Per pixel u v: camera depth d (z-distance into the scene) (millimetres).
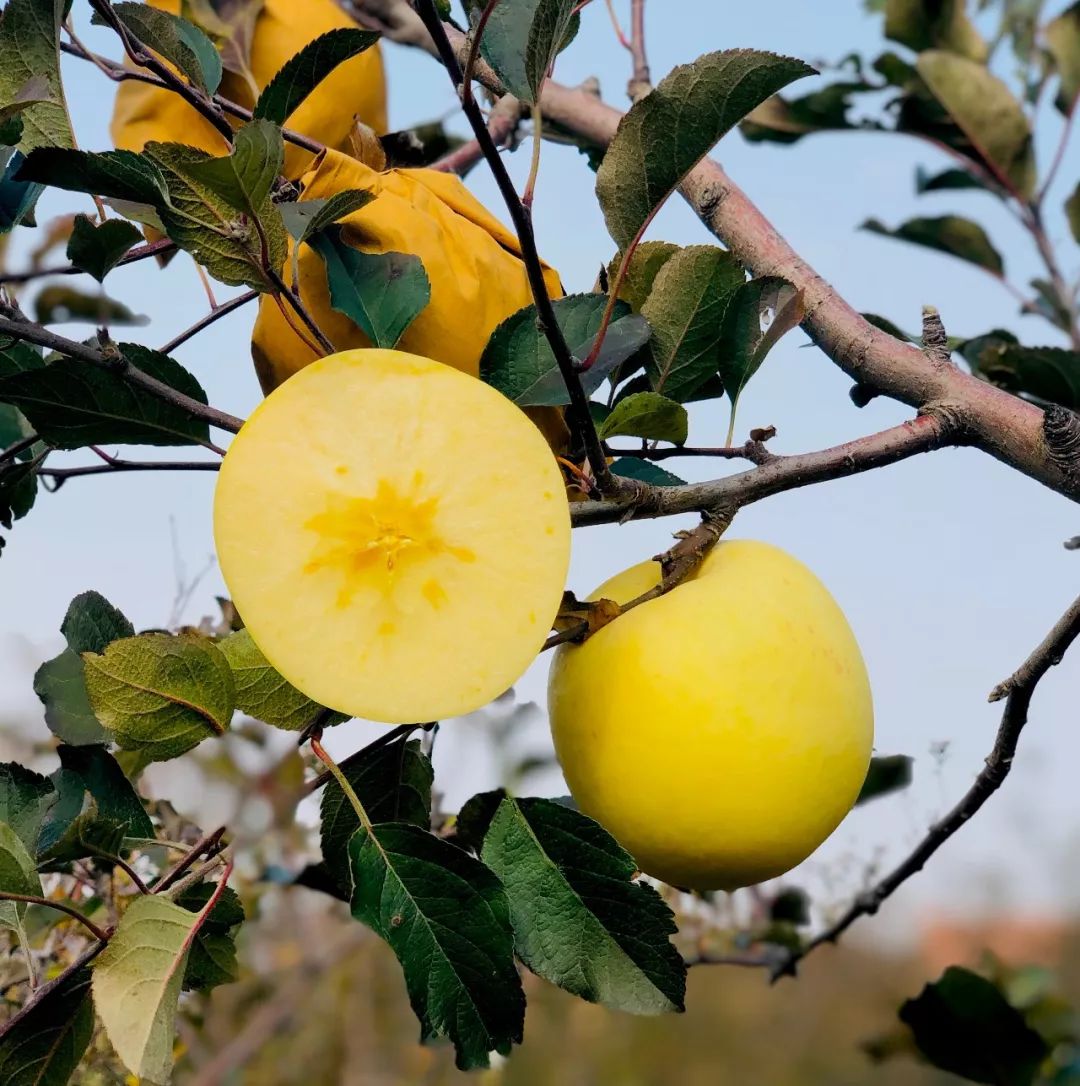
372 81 659
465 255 562
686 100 502
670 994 495
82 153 477
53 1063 517
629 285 577
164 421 556
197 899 523
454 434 476
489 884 478
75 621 568
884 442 547
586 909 501
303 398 476
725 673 513
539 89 476
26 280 565
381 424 475
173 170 476
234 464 472
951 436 554
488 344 544
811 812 521
